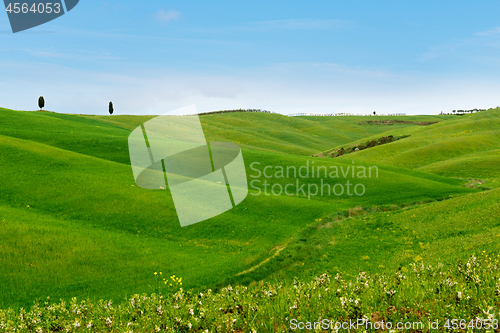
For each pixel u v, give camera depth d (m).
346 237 33.19
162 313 7.34
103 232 31.81
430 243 28.06
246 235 33.72
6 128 73.06
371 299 7.02
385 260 26.12
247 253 29.44
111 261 26.12
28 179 42.62
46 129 78.06
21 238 26.52
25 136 69.38
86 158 54.31
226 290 9.04
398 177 61.50
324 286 8.47
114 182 44.34
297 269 26.47
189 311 7.00
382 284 7.79
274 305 7.21
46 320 8.01
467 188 56.12
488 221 28.33
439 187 55.91
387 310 6.54
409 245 28.83
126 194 40.78
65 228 30.52
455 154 96.12
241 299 7.87
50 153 53.16
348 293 7.53
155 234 33.62
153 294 8.90
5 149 51.22
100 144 72.06
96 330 7.43
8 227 27.56
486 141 105.50
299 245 31.06
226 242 32.28
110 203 38.59
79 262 25.31
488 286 6.83
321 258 28.27
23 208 35.72
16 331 7.60
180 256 28.53
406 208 42.28
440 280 7.69
